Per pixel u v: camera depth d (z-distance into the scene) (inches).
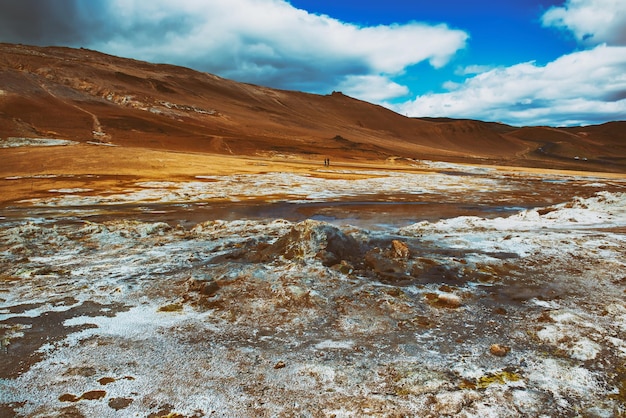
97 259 472.4
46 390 207.6
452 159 4781.0
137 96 4911.4
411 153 5098.4
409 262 425.7
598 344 256.8
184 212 1003.9
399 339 270.1
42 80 4581.7
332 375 223.0
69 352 248.1
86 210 1018.7
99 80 5260.8
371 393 206.4
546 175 2704.2
